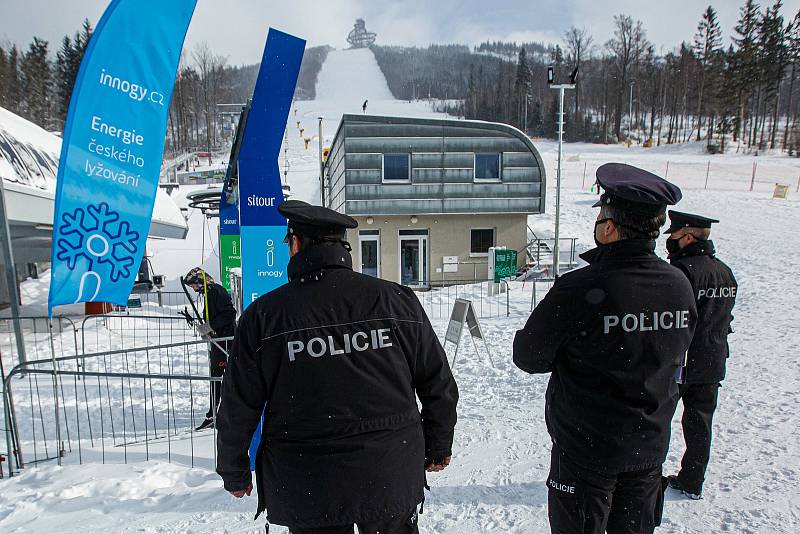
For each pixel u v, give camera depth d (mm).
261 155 4934
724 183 39625
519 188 22500
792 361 6734
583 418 2271
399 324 2105
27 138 11938
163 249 28219
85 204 5227
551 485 2451
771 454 4168
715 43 85188
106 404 7496
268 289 5070
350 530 1999
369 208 22047
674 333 2248
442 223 22828
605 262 2262
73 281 5230
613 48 92500
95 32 5113
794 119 83875
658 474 2373
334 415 1976
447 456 2262
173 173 52594
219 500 4000
